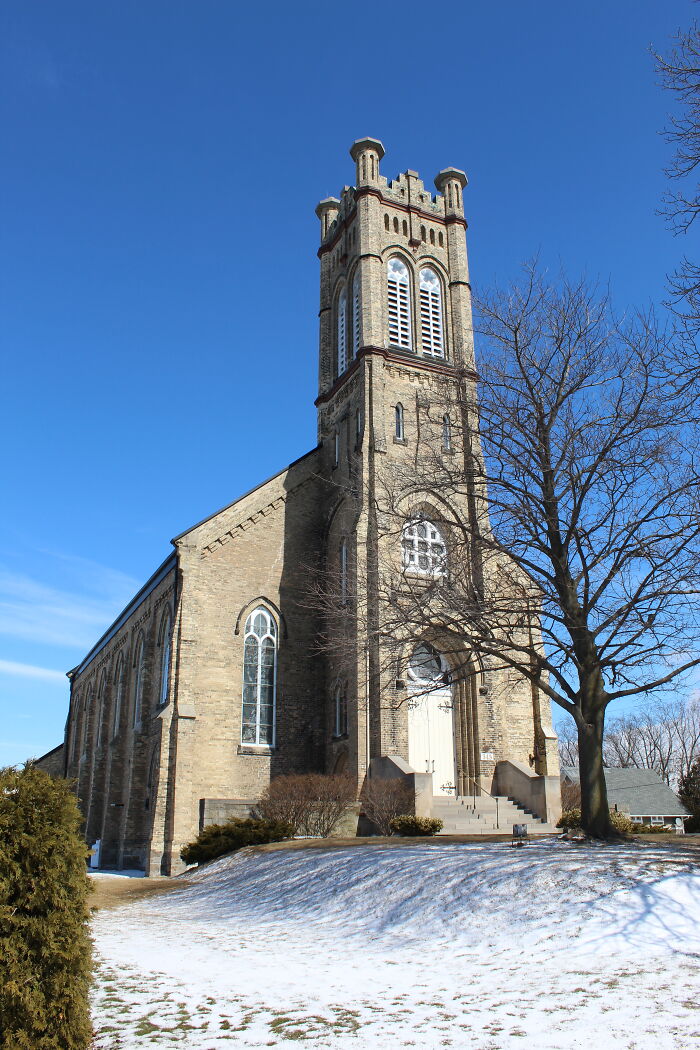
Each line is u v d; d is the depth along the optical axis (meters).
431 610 21.58
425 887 16.42
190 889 23.05
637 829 26.58
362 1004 9.49
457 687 33.66
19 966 7.22
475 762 32.47
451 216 41.47
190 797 30.33
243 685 33.50
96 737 47.19
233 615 34.00
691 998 9.03
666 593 17.91
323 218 44.97
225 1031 8.46
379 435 34.53
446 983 10.53
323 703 34.72
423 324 39.28
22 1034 7.03
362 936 14.45
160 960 12.53
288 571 35.78
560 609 20.81
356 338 38.81
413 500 33.25
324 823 28.33
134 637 42.62
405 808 27.09
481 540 21.81
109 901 22.42
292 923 16.48
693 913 12.87
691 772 27.48
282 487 36.69
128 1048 7.93
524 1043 7.76
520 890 14.97
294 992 10.16
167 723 31.03
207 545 34.19
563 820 27.11
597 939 12.18
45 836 7.73
